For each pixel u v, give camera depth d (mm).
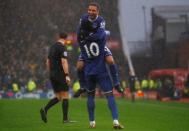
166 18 72125
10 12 67000
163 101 59625
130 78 57812
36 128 21156
